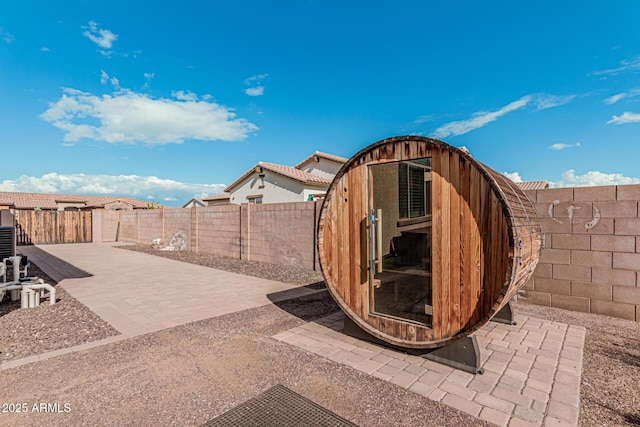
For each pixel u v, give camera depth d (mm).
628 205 4473
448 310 3158
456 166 3100
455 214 3109
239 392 2719
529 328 4160
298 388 2781
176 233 14156
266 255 9930
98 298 5883
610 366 3166
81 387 2805
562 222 4934
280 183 21234
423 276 3852
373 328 3662
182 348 3635
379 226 3676
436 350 3234
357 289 3795
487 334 3953
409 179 4195
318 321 4547
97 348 3637
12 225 7801
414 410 2459
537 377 2932
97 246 15852
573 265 4871
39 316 4797
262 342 3805
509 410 2443
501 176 3934
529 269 3482
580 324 4328
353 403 2557
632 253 4457
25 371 3090
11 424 2303
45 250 14188
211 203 30688
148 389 2771
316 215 8469
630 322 4406
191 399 2617
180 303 5531
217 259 10914
